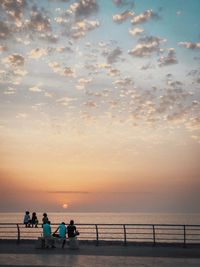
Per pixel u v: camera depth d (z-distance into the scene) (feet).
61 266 51.29
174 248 71.15
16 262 54.85
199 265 51.72
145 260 56.65
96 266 51.19
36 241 74.84
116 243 75.46
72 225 71.20
